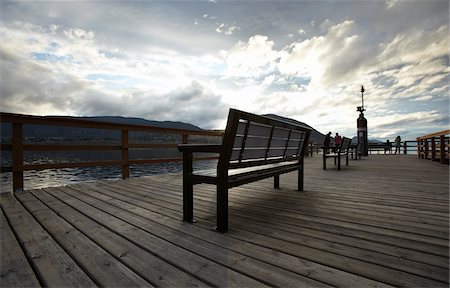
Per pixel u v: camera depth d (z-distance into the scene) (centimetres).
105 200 282
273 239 160
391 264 124
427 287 102
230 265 122
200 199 284
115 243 155
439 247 145
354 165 709
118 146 443
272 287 102
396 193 311
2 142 316
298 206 248
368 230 176
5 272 119
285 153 293
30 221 204
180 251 141
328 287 102
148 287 103
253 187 359
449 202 261
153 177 483
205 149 191
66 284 107
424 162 802
